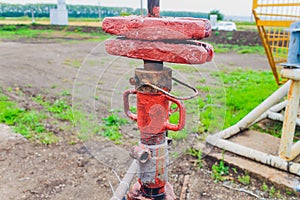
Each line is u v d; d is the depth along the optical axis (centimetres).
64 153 335
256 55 1120
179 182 287
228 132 357
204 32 117
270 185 277
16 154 330
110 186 277
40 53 1034
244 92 558
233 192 272
